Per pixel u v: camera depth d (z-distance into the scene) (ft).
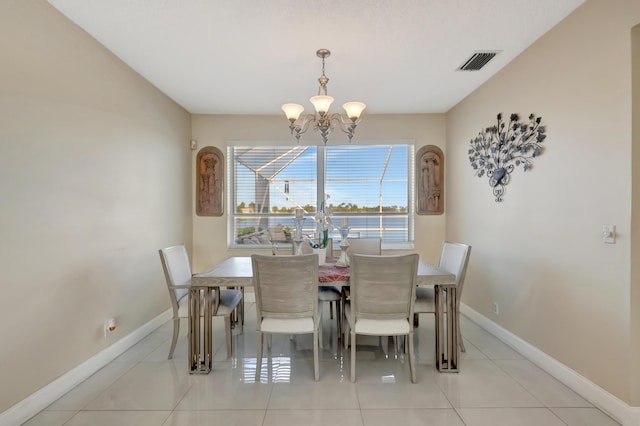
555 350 7.37
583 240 6.58
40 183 6.23
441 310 7.79
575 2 6.43
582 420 5.89
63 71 6.77
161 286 10.89
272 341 9.68
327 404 6.44
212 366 8.05
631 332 5.64
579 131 6.66
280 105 12.39
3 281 5.53
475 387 7.02
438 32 7.43
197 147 13.52
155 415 6.07
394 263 7.04
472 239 11.22
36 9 6.13
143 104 9.85
